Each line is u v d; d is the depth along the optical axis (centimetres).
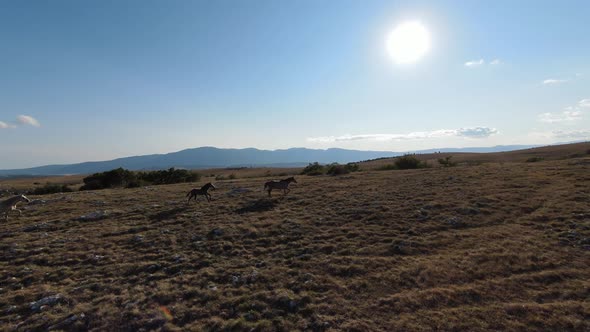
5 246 1503
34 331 835
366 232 1523
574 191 2012
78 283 1102
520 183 2394
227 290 1015
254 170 10031
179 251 1382
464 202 1931
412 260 1189
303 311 890
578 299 886
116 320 867
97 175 4962
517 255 1163
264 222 1755
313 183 3272
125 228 1766
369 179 3341
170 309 915
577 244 1239
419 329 795
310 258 1252
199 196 2759
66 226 1877
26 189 4809
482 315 833
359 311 880
